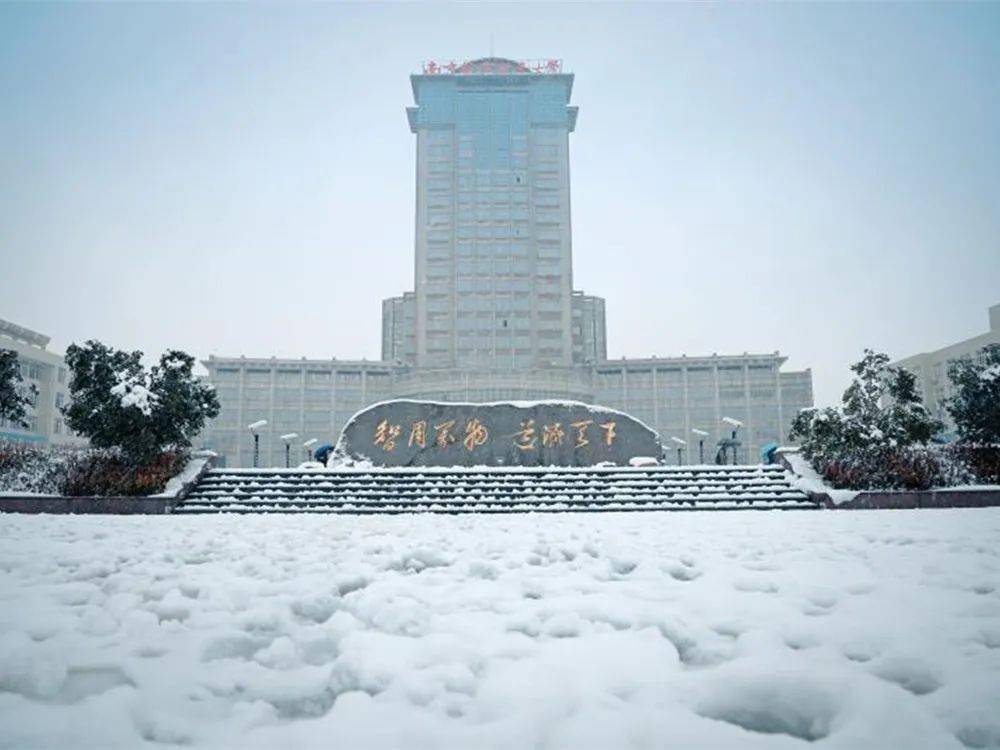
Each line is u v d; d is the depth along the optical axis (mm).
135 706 3094
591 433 24828
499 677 3381
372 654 3746
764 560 6789
